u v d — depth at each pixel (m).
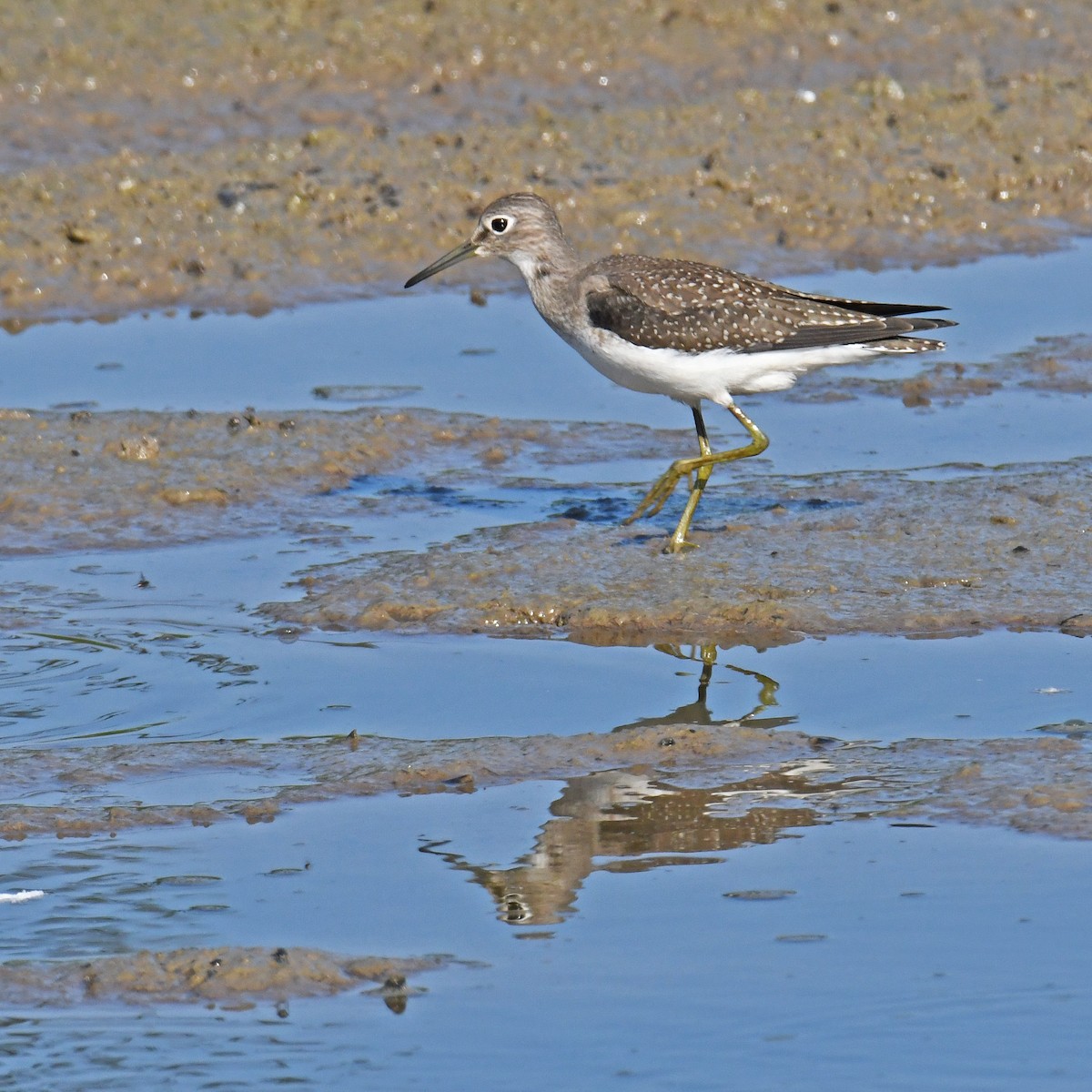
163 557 13.84
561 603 12.65
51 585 13.23
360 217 21.28
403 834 9.58
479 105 24.75
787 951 8.35
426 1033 7.79
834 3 27.50
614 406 17.47
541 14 26.62
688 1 27.09
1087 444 15.94
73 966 8.28
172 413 16.56
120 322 19.45
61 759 10.47
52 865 9.23
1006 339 18.80
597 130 23.78
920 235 21.86
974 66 26.08
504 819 9.72
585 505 14.87
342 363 18.33
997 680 11.40
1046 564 13.12
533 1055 7.63
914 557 13.33
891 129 24.02
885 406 17.25
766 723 10.91
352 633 12.41
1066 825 9.44
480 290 20.48
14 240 20.48
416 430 16.56
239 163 22.42
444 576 13.20
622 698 11.33
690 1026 7.81
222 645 12.18
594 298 13.88
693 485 13.90
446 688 11.51
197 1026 7.86
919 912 8.66
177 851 9.40
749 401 17.50
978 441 16.11
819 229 21.83
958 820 9.57
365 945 8.48
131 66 24.77
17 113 23.64
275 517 14.67
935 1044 7.64
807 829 9.55
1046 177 22.94
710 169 22.88
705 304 13.55
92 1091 7.39
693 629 12.36
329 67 25.25
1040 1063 7.52
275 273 20.39
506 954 8.38
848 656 11.84
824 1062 7.55
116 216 21.03
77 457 15.57
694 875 9.09
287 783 10.21
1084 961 8.22
